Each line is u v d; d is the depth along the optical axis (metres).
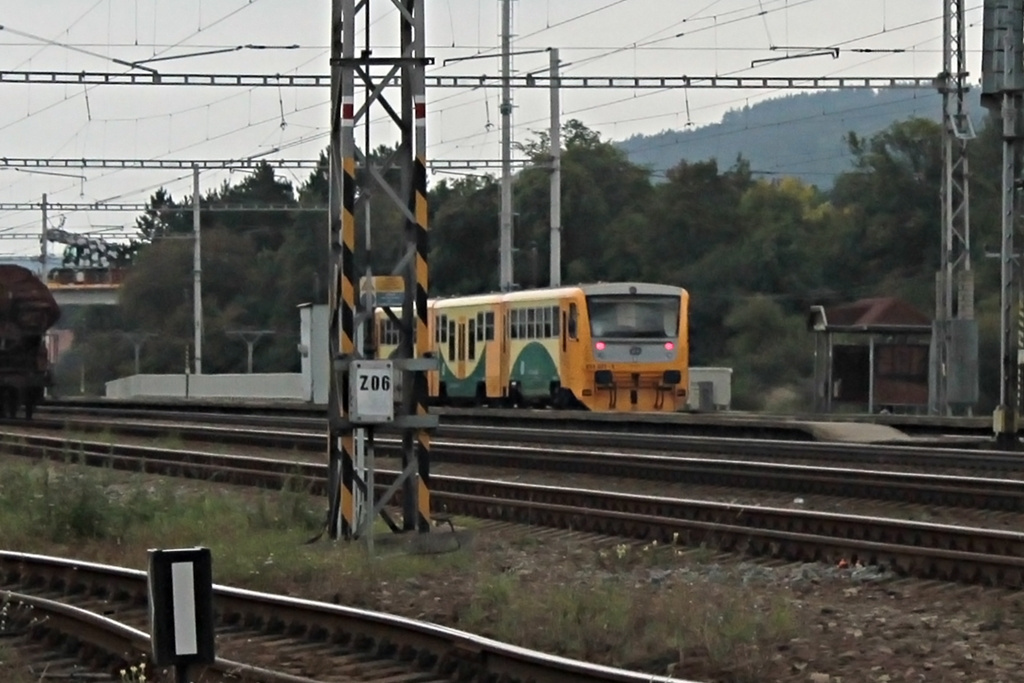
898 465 51.97
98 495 38.53
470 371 95.25
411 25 32.97
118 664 22.00
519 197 160.12
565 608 23.92
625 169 167.62
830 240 156.50
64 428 78.94
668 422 75.56
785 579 29.42
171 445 67.25
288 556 30.81
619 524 36.59
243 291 194.25
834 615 25.05
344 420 33.38
